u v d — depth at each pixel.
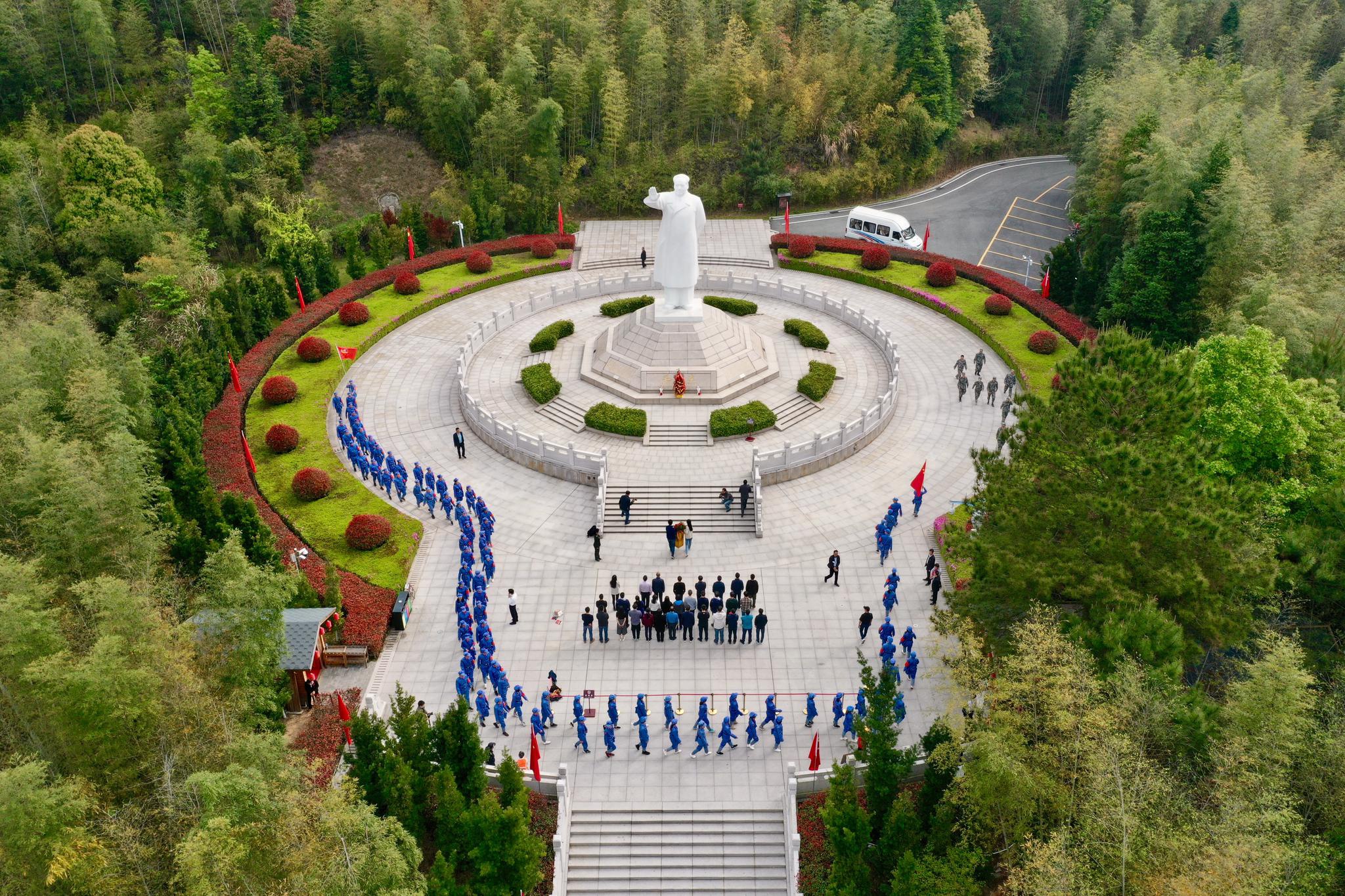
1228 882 27.70
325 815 29.39
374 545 50.81
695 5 102.56
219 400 63.78
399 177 96.50
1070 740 32.59
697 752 39.84
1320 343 53.12
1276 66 91.75
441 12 99.38
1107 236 77.12
